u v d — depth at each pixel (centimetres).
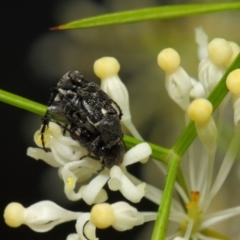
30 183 13
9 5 13
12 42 13
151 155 7
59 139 7
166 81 8
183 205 8
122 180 7
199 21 11
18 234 13
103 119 7
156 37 11
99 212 7
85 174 7
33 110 7
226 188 10
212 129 7
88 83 7
